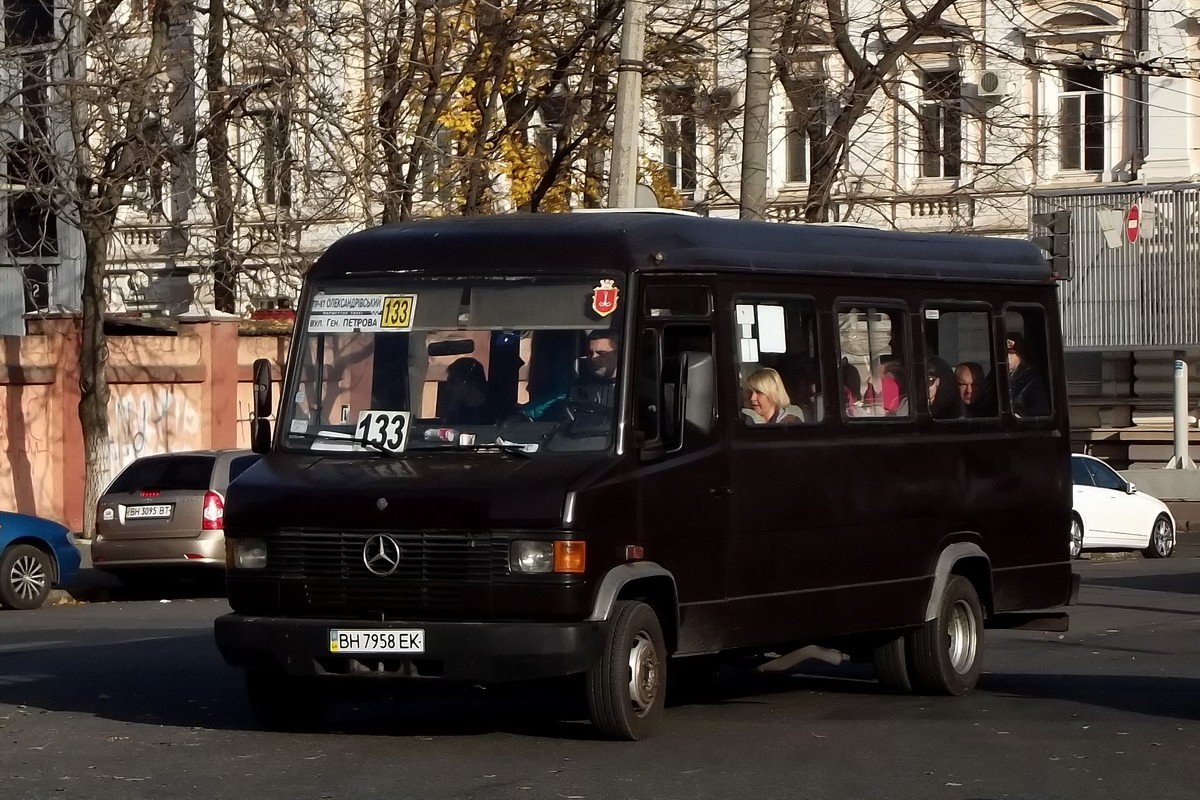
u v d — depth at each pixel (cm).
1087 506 3084
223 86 2711
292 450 1121
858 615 1230
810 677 1456
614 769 984
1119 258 3750
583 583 1027
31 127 2822
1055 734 1117
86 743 1091
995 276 1393
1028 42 3744
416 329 1117
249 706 1242
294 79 2634
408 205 2677
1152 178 3744
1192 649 1661
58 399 3183
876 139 3797
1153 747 1065
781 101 3806
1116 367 3894
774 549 1163
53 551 2262
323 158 2792
